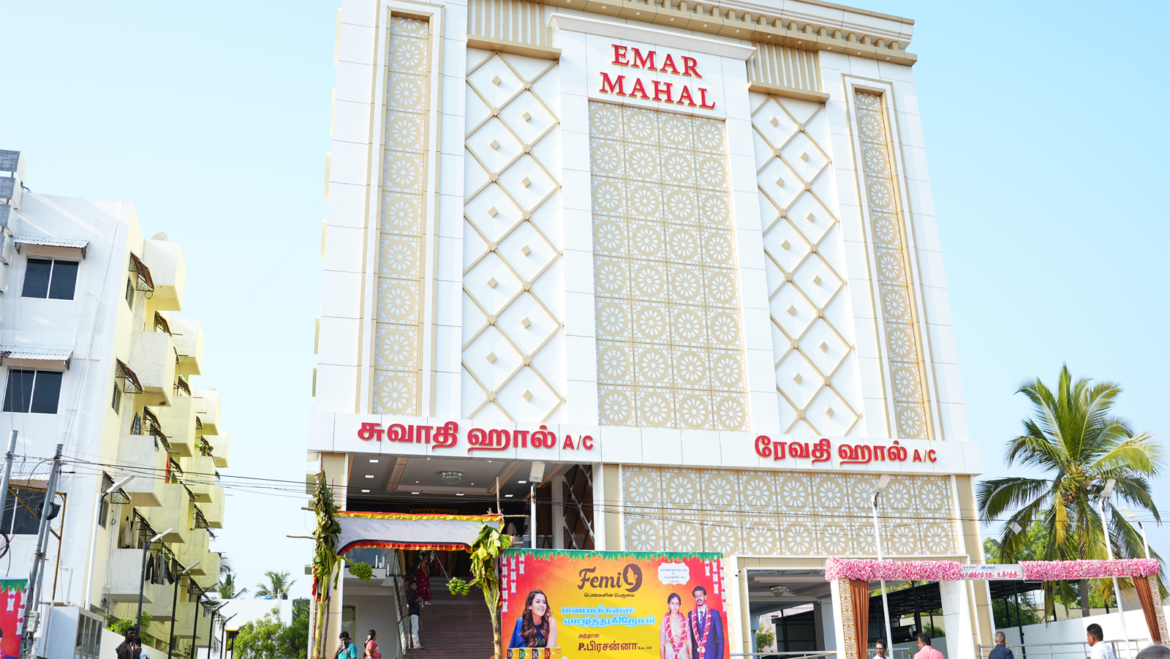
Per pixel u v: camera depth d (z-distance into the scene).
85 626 27.09
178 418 42.66
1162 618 25.16
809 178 33.66
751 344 30.72
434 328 27.69
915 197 34.97
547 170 30.58
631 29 32.81
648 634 22.64
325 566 21.34
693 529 28.02
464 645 26.48
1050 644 27.44
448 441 26.44
